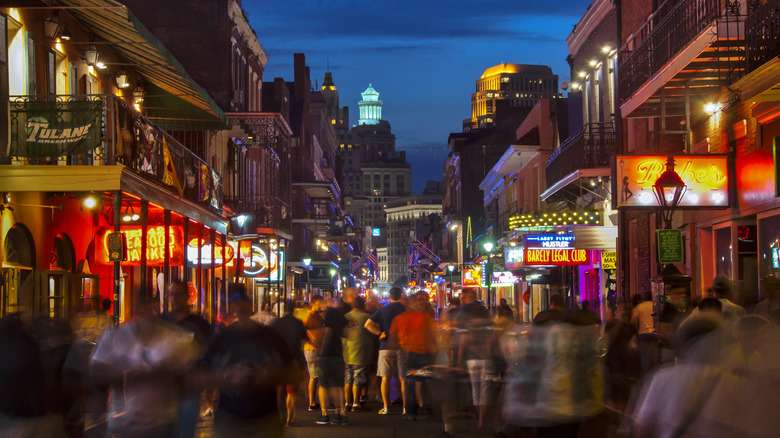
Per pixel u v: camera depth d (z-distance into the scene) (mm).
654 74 19656
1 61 15656
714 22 16156
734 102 17547
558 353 8148
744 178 17562
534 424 8102
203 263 25109
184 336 7977
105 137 15523
